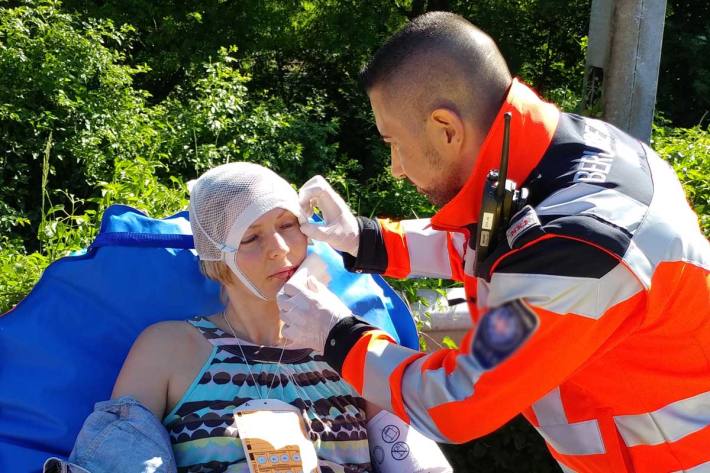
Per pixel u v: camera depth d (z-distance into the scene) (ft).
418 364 6.12
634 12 14.14
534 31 52.24
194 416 7.77
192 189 8.35
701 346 5.89
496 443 11.14
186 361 8.01
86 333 8.63
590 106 15.35
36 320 8.50
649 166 6.10
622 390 6.14
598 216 5.55
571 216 5.55
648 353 5.97
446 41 6.00
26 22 29.86
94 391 8.45
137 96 32.24
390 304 9.53
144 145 27.45
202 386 7.91
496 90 6.04
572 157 5.91
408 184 22.82
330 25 45.91
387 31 47.39
